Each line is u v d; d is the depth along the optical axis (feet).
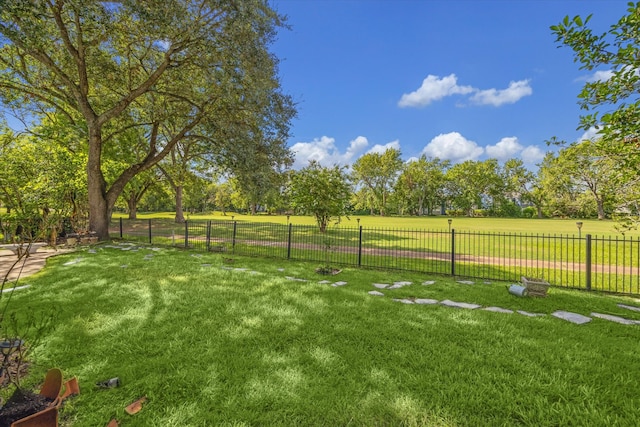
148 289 17.70
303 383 8.36
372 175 170.50
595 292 19.04
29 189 28.48
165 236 50.03
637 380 8.66
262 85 35.65
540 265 29.32
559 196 125.80
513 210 184.96
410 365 9.42
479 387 8.23
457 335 11.65
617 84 10.71
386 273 23.94
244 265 26.25
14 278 20.26
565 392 8.02
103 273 21.76
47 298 15.75
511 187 185.98
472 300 16.70
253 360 9.58
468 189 186.60
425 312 14.30
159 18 27.94
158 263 26.05
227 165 42.88
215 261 27.71
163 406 7.43
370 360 9.67
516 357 9.93
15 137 41.09
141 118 51.96
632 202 13.75
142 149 70.90
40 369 8.98
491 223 105.09
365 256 32.81
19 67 39.73
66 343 10.61
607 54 10.63
